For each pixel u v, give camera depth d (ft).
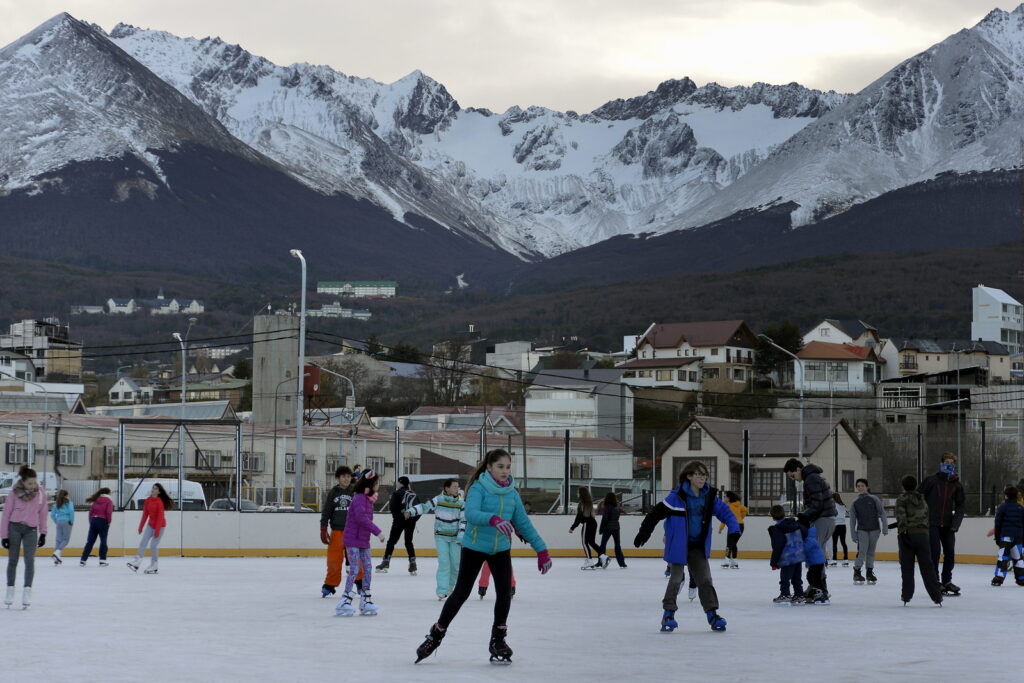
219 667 39.78
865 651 45.19
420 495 222.07
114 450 202.59
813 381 516.73
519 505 42.86
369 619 57.72
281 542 131.75
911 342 596.70
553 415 352.49
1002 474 215.72
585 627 54.85
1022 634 51.31
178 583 83.87
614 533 113.19
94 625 53.72
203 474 206.90
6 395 293.23
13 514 61.93
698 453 269.23
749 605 67.87
